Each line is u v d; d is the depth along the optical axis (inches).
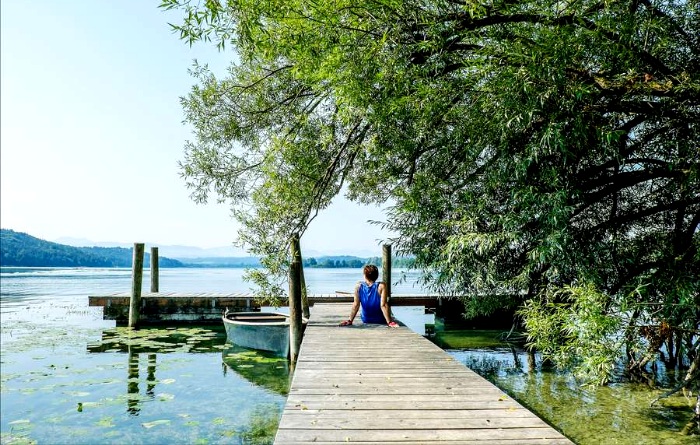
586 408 249.9
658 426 222.4
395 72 245.0
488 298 321.1
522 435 130.6
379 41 229.3
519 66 214.8
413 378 197.8
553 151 231.0
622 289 261.3
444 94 248.5
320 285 1534.2
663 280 242.4
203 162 445.7
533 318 249.9
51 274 3196.4
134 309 574.9
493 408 155.3
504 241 253.9
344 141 388.8
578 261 243.9
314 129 406.0
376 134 324.5
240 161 456.4
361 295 362.0
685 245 249.6
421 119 266.4
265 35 225.0
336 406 157.8
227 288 1357.0
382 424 139.9
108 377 350.3
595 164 263.1
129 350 450.3
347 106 260.1
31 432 239.3
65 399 296.0
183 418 261.7
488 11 215.8
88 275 3014.3
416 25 238.8
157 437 232.8
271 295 389.7
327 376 201.5
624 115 233.8
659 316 242.5
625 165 261.1
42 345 472.1
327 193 394.6
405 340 291.9
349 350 259.9
